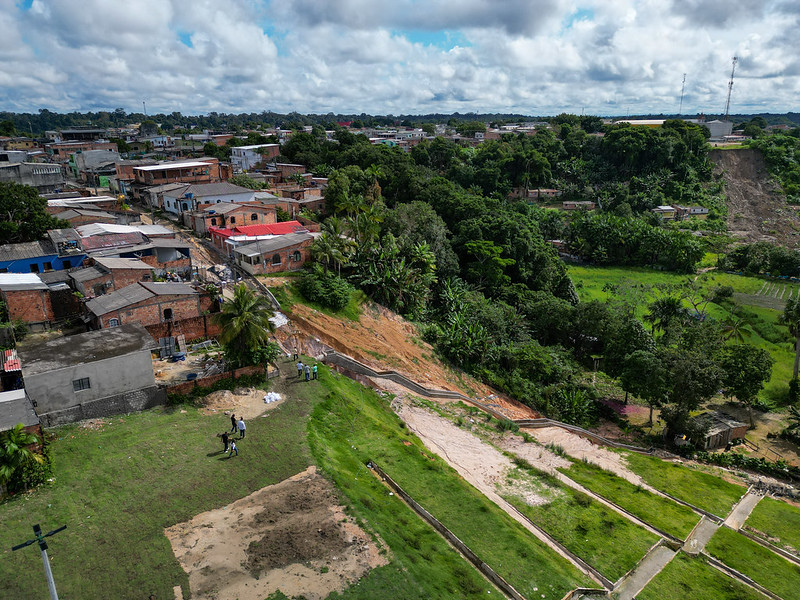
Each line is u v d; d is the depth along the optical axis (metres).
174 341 49.69
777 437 60.88
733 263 126.56
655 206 157.50
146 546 27.69
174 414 40.47
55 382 36.91
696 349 65.44
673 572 35.03
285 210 94.19
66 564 26.33
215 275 64.69
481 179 150.62
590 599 31.09
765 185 181.62
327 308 64.75
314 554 27.75
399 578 26.92
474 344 69.69
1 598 24.23
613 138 174.62
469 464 45.25
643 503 43.59
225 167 112.62
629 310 85.62
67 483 32.09
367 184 108.75
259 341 45.16
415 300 75.50
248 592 25.16
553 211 141.00
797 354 70.75
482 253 91.19
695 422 56.38
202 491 32.16
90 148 140.00
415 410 53.03
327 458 37.09
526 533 36.38
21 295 48.22
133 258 60.09
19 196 64.31
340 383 50.97
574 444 54.19
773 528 42.00
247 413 41.66
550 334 83.81
